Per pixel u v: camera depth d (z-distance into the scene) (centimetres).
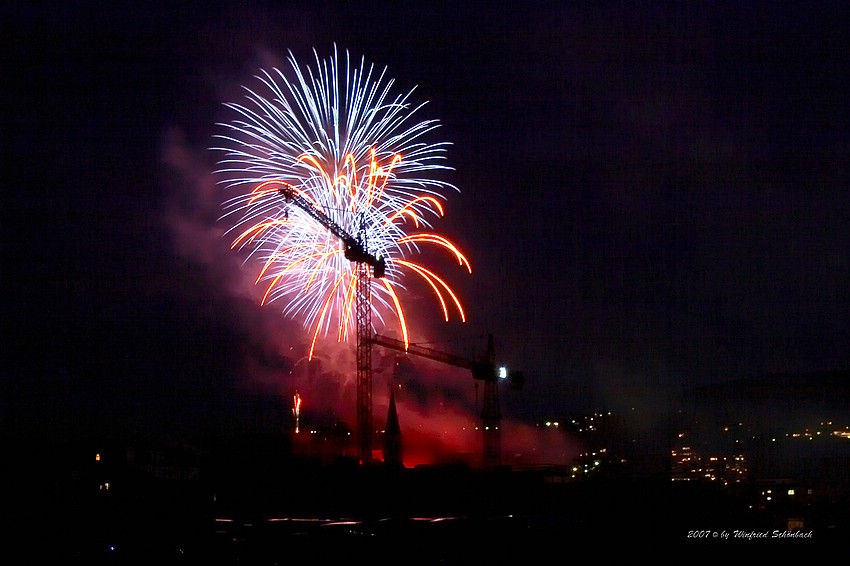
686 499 14088
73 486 10544
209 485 15738
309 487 16975
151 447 12794
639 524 12256
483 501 16550
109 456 11231
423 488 16838
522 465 18600
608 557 10562
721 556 10600
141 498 11394
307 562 10131
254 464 17512
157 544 10012
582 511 14675
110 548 9475
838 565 10031
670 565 10325
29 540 9275
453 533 11706
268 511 16325
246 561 9969
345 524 12962
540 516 13888
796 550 10588
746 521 12300
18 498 9962
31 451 10606
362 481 17150
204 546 10456
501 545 11131
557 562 10394
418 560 10338
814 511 13050
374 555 10538
